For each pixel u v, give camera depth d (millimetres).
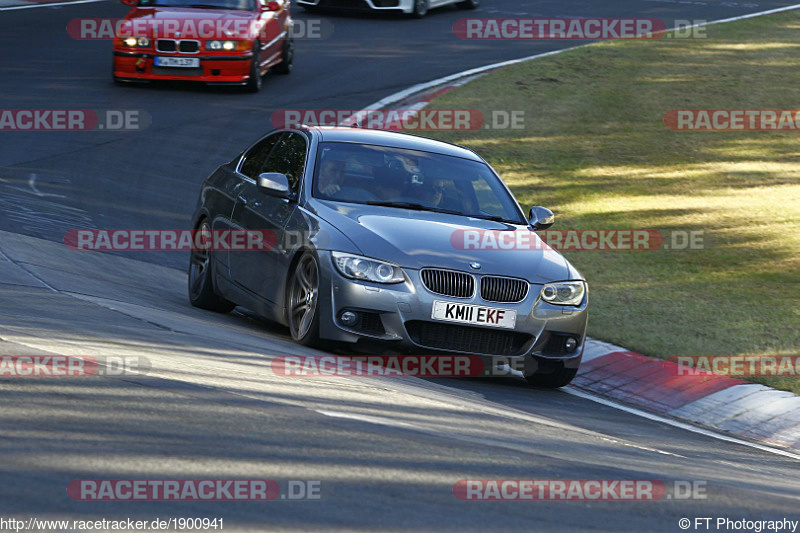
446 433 18359
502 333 25125
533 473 16531
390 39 84875
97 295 28141
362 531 12742
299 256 26219
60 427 15250
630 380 28953
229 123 57250
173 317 26969
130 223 41156
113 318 24688
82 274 31734
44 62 69312
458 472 15828
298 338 25828
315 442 16250
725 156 56906
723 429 25766
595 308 35625
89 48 75625
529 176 52375
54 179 45344
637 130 60906
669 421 25625
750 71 76438
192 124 56719
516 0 110312
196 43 62250
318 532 12539
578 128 60625
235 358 22031
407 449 16703
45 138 51875
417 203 27484
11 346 19781
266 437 16109
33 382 17438
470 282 24797
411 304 24328
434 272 24609
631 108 65250
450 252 25172
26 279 28516
